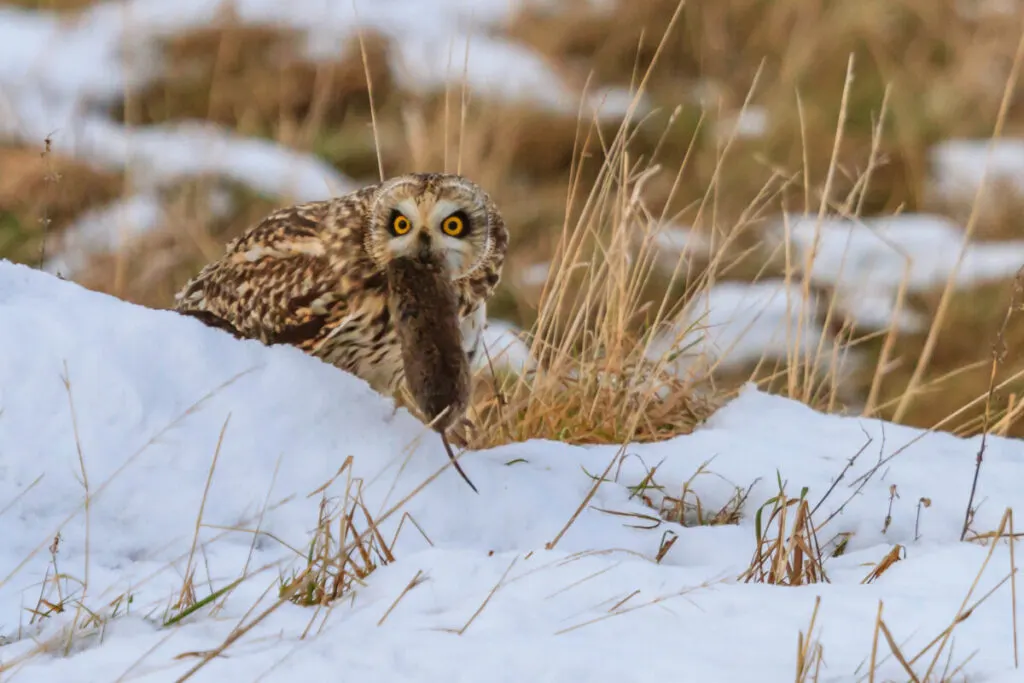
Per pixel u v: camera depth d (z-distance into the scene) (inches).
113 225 774.5
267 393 350.9
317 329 390.6
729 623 279.1
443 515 342.3
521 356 584.4
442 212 362.9
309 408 351.3
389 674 252.4
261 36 992.2
